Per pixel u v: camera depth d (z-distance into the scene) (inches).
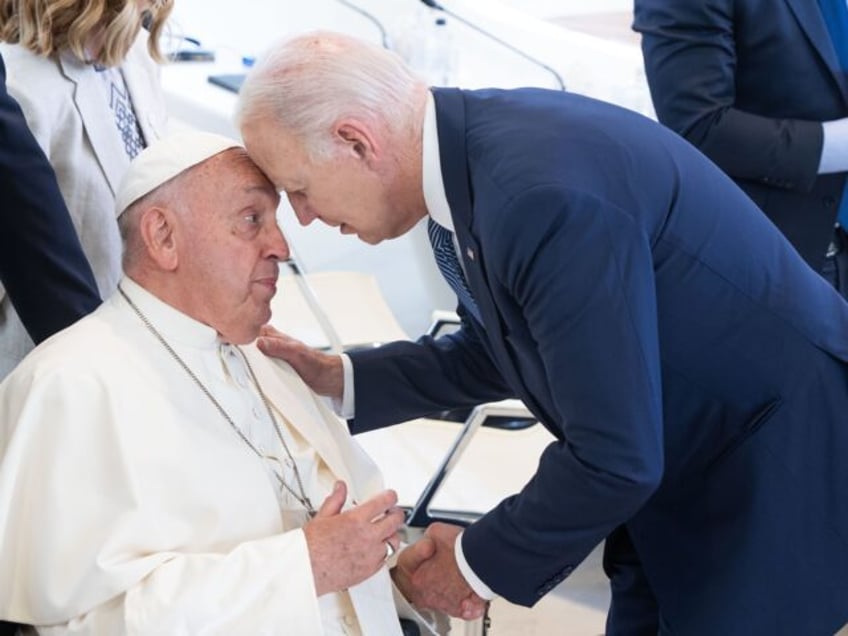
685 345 71.6
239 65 178.1
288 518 75.4
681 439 75.0
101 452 67.4
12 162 74.2
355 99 64.6
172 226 68.6
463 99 67.9
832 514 75.7
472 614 76.7
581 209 62.7
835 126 101.9
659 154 68.6
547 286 63.6
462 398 88.4
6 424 68.1
